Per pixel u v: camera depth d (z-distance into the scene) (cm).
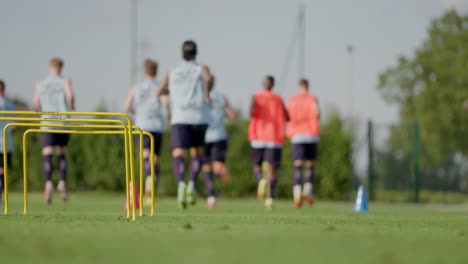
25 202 3866
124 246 2092
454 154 9775
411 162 9606
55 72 6066
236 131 9744
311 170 6556
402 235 2619
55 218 3538
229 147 9700
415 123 9638
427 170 9650
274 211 5309
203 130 4944
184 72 4894
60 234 2477
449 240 2442
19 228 2767
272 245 2147
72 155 9862
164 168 9612
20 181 10038
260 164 6172
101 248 2044
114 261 1783
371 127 9650
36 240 2255
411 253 2002
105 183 9800
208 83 4916
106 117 9650
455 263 1819
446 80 19925
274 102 5928
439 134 18925
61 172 6462
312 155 6475
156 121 5706
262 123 5875
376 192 9612
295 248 2072
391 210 5988
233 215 4259
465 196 9700
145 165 5709
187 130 4897
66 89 6031
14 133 9925
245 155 9706
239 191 9675
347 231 2747
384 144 9644
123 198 8431
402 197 9594
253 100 5950
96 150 9831
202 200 8781
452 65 19850
